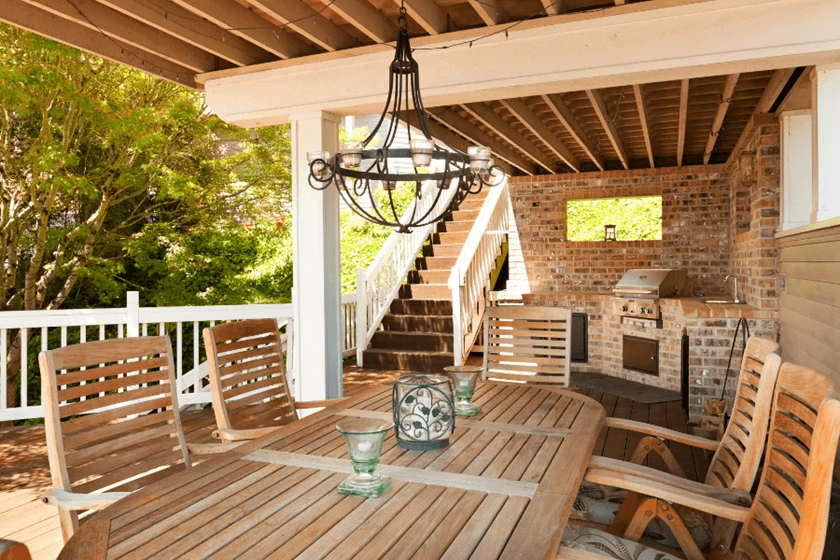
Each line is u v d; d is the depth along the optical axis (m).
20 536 3.37
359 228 12.87
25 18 3.97
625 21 3.94
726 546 2.28
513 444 2.39
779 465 1.88
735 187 7.77
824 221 3.52
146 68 4.91
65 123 7.97
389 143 2.76
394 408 2.37
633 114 6.78
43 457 4.75
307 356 5.02
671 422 5.72
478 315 8.52
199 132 8.89
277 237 11.75
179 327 5.93
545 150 8.91
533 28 4.14
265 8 3.81
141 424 2.55
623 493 2.77
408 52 2.81
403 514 1.74
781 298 5.46
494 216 9.20
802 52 3.63
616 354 7.89
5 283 8.83
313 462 2.18
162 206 11.12
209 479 2.03
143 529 1.66
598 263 9.43
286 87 4.93
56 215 10.60
